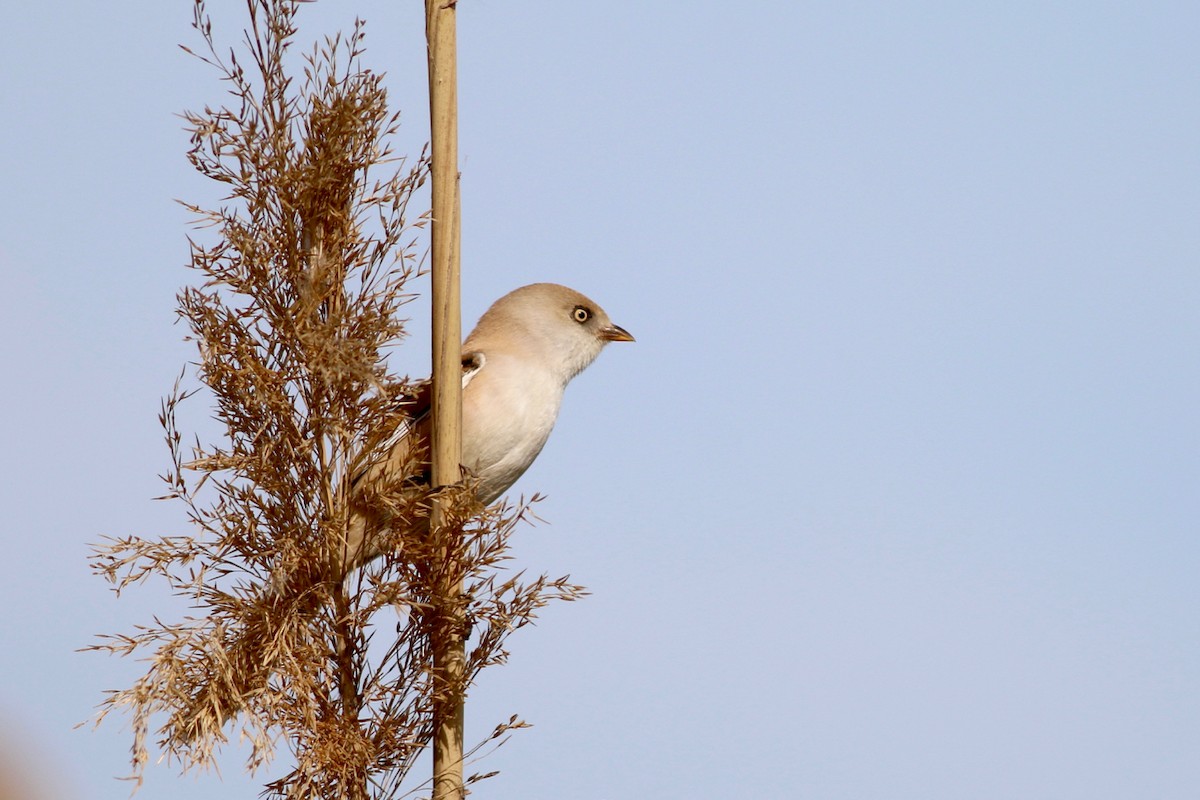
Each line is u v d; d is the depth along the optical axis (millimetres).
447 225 7895
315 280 7566
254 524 7602
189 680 7168
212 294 7605
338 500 7828
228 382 7629
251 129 7551
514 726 7707
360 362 7387
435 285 7957
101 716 6895
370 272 7793
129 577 7383
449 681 7762
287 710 7328
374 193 7816
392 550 7875
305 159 7629
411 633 7875
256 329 7688
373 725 7641
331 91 7695
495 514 7871
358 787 7449
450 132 7891
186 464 7543
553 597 7832
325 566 7758
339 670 7754
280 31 7648
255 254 7531
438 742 7746
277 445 7727
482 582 7863
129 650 7148
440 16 7852
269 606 7566
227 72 7609
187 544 7539
